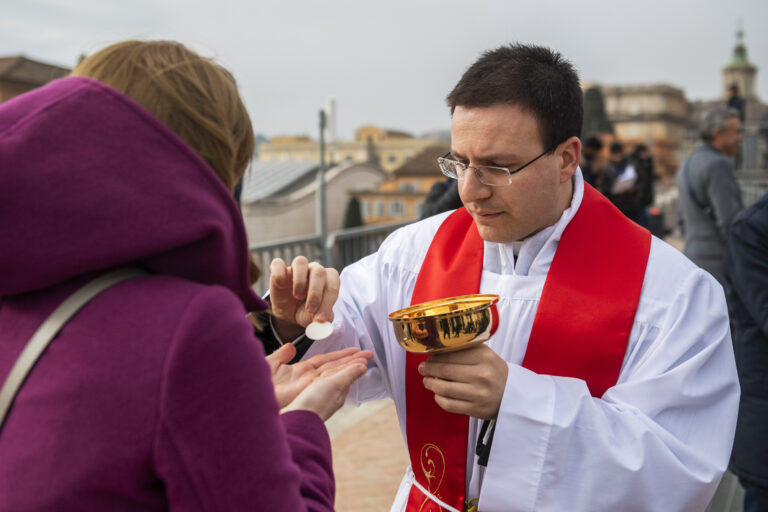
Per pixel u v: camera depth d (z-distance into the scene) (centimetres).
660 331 157
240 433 85
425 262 186
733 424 154
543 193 155
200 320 85
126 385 83
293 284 151
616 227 168
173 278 92
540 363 162
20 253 82
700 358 151
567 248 166
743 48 8131
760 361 255
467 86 150
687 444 150
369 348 185
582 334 159
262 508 86
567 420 143
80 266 84
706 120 484
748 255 250
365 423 502
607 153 872
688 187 489
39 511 84
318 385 115
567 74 154
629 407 150
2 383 88
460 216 188
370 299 187
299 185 2902
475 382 142
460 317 132
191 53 104
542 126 149
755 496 260
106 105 88
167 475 83
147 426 83
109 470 83
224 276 96
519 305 167
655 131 6600
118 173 86
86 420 83
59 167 83
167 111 96
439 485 175
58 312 89
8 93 950
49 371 86
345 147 7281
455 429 171
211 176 92
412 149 7050
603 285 162
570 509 143
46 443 84
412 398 177
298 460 101
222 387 85
